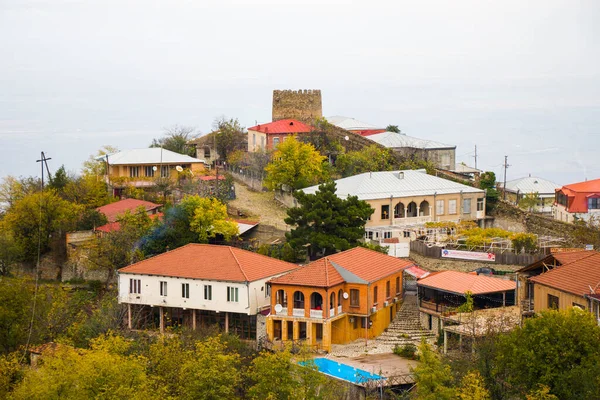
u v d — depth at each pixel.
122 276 92.19
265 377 64.81
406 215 110.69
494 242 96.56
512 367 60.34
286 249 99.44
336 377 72.62
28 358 84.69
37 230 114.56
